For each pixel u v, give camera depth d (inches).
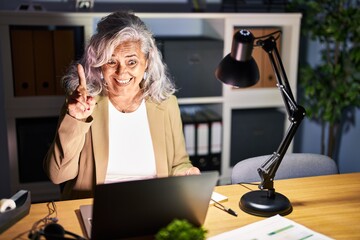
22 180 115.0
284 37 125.3
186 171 74.0
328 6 126.6
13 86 109.7
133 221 52.1
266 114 125.6
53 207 63.6
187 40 116.3
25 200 61.0
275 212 61.6
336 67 124.5
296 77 125.7
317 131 143.8
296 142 146.7
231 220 60.2
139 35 72.7
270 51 61.7
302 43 138.3
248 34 59.7
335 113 126.6
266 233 56.0
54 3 120.0
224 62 61.5
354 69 124.2
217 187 71.2
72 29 111.4
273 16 118.7
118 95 75.9
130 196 50.1
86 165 73.9
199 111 129.2
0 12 103.3
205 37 128.5
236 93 122.1
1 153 124.0
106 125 74.8
